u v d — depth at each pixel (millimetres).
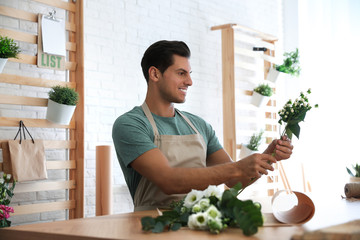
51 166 3211
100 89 3873
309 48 5750
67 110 3156
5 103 3016
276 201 1427
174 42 2098
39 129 3365
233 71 4820
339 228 1079
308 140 5543
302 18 5898
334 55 5527
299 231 1207
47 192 3393
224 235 1165
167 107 2148
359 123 5273
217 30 5082
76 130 3381
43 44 3182
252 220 1150
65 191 3510
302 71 5762
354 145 5281
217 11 5109
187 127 2197
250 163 1739
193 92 4715
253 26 5621
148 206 1958
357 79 5344
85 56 3777
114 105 3980
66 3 3385
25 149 3023
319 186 5434
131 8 4180
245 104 5055
